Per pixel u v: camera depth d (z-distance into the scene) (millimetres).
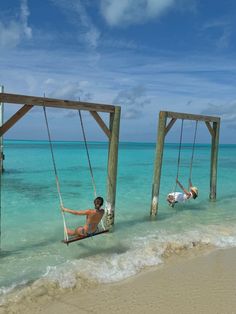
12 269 4711
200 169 19156
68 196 10188
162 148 7633
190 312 3547
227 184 13500
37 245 5758
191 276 4457
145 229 6738
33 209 8430
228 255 5293
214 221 7508
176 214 8117
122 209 8469
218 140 9789
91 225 5492
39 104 5406
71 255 5277
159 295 3918
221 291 4027
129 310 3592
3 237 6168
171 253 5352
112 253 5336
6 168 17672
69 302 3764
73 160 24219
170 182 13641
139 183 12891
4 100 5035
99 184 12719
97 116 6305
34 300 3799
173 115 7871
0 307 3637
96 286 4148
